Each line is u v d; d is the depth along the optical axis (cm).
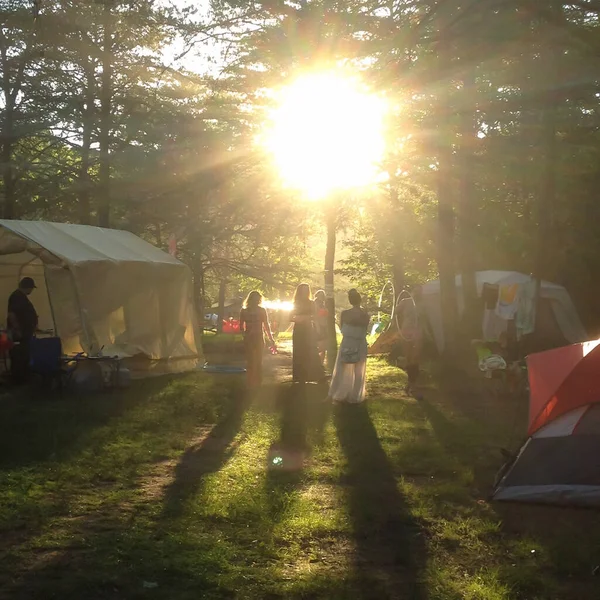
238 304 6366
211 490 698
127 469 782
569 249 2261
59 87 2545
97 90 2569
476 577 499
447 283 1705
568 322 2092
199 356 1800
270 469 796
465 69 1186
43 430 959
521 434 1002
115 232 1755
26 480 720
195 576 486
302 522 604
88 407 1152
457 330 1688
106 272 1495
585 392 714
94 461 805
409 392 1395
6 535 567
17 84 2522
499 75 1477
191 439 952
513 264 2383
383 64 1212
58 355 1280
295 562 526
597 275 2302
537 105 1437
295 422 1062
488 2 969
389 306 3403
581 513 655
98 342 1436
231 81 1958
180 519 609
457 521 627
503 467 737
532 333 1936
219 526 598
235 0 1392
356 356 1237
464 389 1464
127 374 1378
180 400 1241
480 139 1702
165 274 1678
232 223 2791
